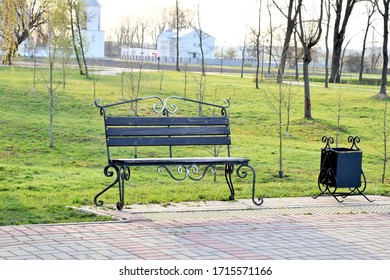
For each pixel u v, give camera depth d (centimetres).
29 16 4369
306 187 1395
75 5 5225
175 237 797
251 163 2292
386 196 1251
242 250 744
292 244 781
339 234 846
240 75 7044
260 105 4072
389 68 10394
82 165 2217
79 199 1088
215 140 1116
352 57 9712
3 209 971
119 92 4266
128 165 986
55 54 3538
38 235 782
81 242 755
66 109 3494
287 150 2692
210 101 4141
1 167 1775
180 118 1093
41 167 2014
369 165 2455
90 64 7562
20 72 4781
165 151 2505
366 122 3619
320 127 3419
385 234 855
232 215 964
